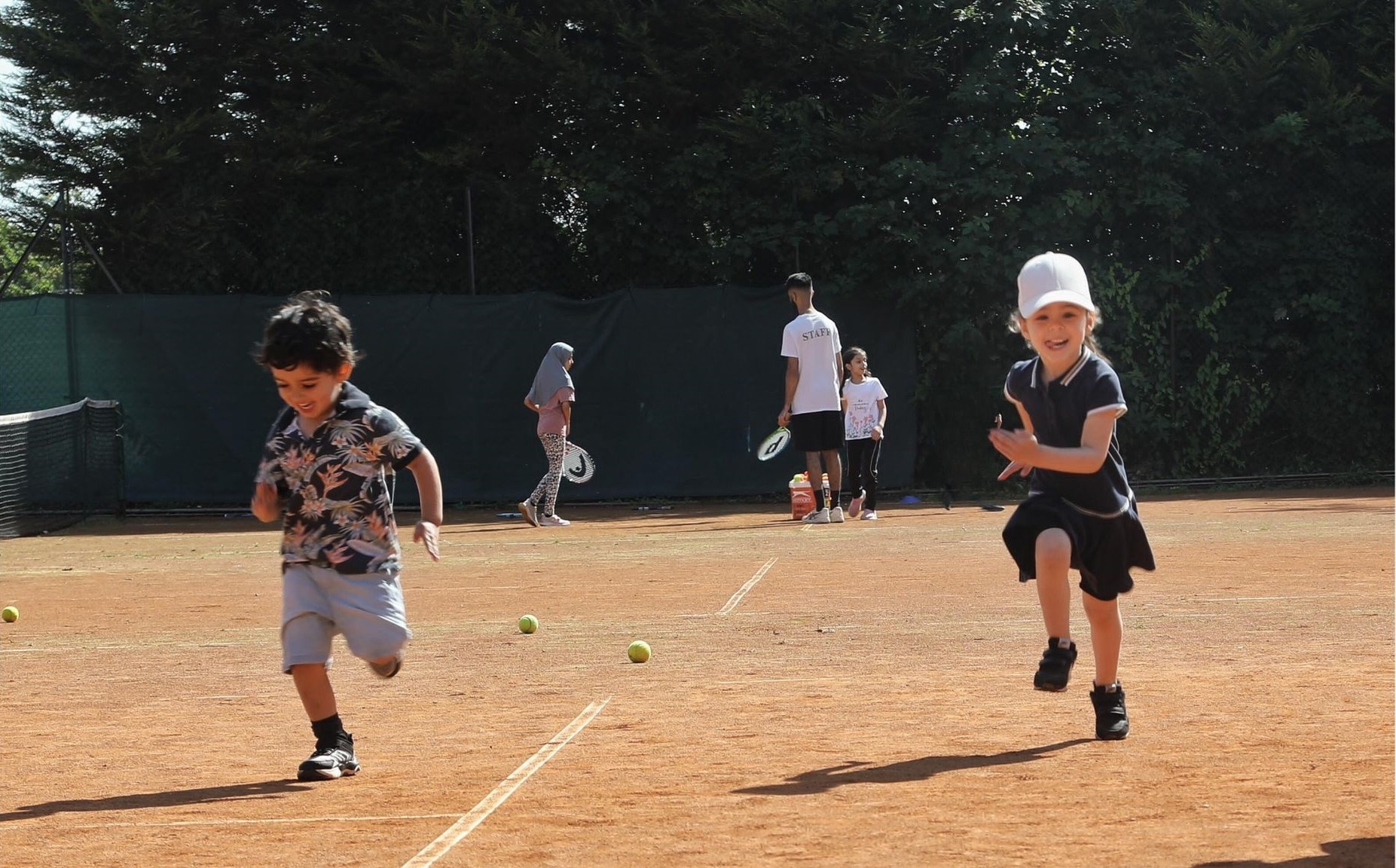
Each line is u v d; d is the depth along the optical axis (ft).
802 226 66.08
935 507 61.00
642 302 64.54
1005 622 25.30
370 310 63.41
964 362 65.98
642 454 64.49
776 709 17.70
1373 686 17.95
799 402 52.39
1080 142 67.15
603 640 24.38
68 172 67.26
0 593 35.22
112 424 62.85
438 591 32.76
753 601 29.19
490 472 63.82
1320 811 11.60
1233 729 15.40
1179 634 22.99
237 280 67.67
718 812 12.27
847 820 11.84
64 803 13.71
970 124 67.21
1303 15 67.82
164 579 37.96
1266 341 68.28
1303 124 66.03
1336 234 68.18
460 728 17.16
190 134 66.54
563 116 69.00
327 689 14.90
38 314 63.05
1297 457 68.59
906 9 67.26
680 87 68.74
